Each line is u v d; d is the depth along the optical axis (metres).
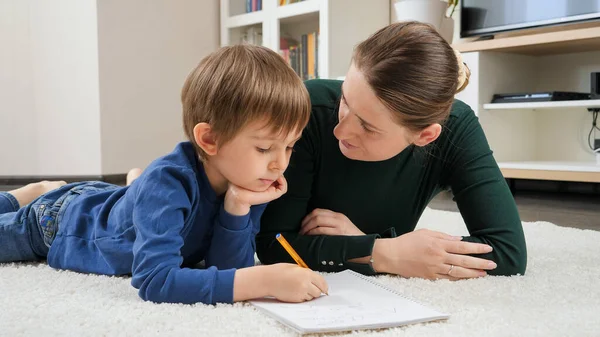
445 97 0.97
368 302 0.91
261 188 1.02
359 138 1.00
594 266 1.27
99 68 3.58
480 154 1.19
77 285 1.06
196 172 1.04
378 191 1.21
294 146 1.17
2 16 3.71
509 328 0.82
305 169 1.18
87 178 3.62
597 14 2.83
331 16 3.29
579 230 1.79
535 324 0.84
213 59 1.00
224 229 1.05
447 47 1.00
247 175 0.98
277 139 0.96
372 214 1.25
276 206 1.19
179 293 0.92
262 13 3.72
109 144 3.66
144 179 1.01
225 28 4.01
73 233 1.21
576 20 2.89
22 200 1.47
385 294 0.95
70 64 3.66
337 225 1.19
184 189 1.00
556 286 1.07
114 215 1.15
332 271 1.15
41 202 1.29
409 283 1.07
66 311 0.89
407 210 1.27
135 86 3.75
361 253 1.12
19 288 1.04
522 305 0.95
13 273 1.18
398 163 1.19
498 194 1.16
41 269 1.22
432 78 0.94
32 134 3.80
